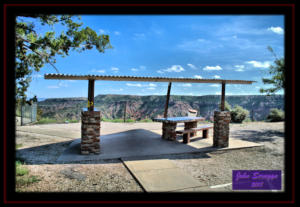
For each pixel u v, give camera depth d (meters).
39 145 6.78
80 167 4.62
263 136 8.63
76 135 8.64
